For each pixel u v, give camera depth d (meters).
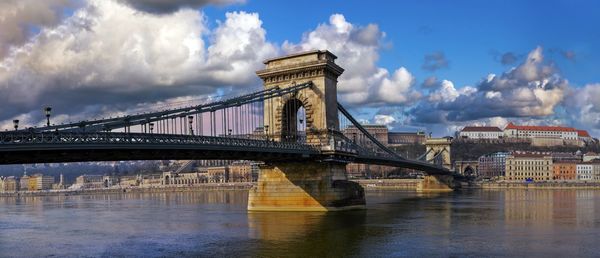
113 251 56.09
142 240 63.06
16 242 65.12
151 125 57.09
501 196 156.38
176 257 51.47
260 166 93.44
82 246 60.28
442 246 54.62
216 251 53.94
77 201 197.88
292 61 94.62
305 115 92.69
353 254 50.75
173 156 60.47
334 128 94.00
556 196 153.38
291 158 83.38
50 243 63.41
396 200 137.25
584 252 50.94
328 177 88.62
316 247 54.69
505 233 63.62
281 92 87.94
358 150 105.31
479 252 51.28
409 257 49.19
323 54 92.81
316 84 92.44
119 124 52.47
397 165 153.38
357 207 92.44
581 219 79.12
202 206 127.94
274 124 94.69
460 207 106.44
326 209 87.88
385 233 63.78
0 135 41.28
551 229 67.06
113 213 111.50
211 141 64.56
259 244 57.28
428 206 110.19
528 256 49.19
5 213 120.50
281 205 90.75
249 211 93.56
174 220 87.19
